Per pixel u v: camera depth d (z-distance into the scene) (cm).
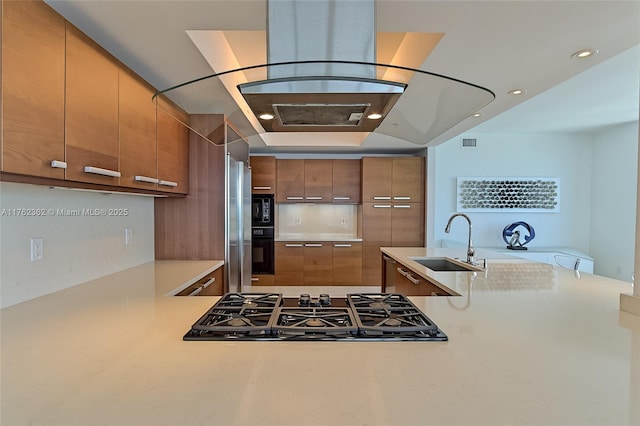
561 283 188
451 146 553
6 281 138
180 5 138
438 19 150
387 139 446
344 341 101
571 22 153
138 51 179
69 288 172
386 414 66
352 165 512
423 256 310
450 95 123
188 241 275
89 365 84
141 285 180
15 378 78
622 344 100
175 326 113
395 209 500
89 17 146
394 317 122
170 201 274
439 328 113
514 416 65
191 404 68
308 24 119
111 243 213
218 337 102
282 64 103
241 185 321
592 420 64
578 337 105
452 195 555
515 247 526
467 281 193
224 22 151
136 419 63
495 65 200
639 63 278
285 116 142
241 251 320
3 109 105
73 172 135
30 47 115
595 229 546
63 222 170
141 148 189
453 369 84
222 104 143
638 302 129
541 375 81
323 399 70
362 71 108
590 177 556
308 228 552
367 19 119
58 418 63
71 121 134
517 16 149
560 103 385
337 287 498
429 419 64
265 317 121
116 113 165
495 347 97
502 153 555
